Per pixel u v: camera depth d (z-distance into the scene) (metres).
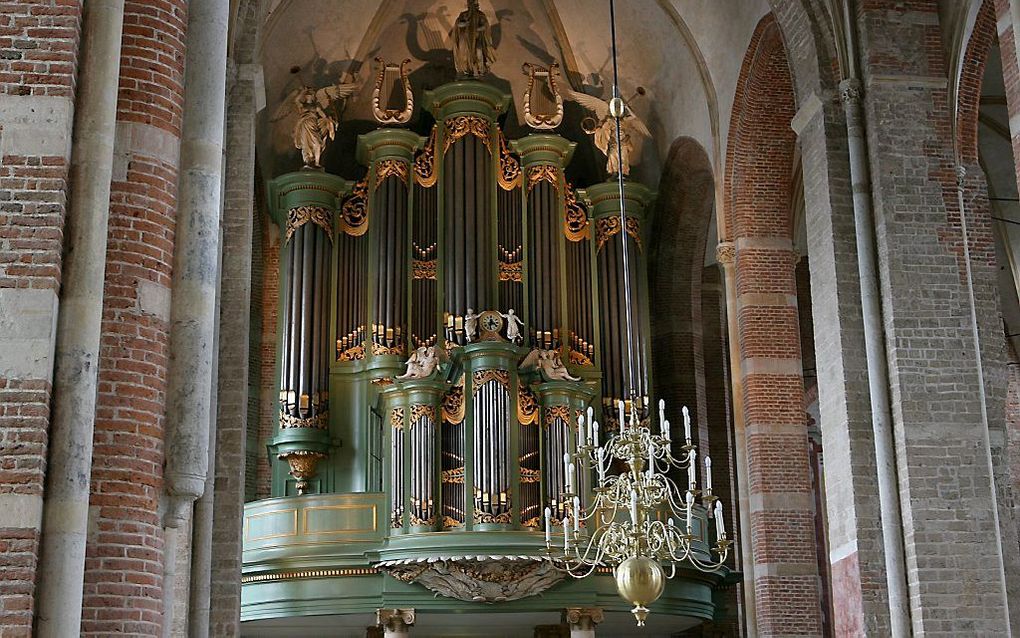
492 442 20.80
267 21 21.36
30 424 8.35
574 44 25.47
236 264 16.52
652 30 23.84
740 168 21.59
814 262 17.64
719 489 25.09
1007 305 26.30
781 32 18.75
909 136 17.02
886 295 16.48
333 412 22.41
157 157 9.70
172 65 9.95
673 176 24.66
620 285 23.50
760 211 21.53
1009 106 14.00
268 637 23.45
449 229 23.05
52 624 8.14
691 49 22.70
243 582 20.89
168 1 10.03
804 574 20.03
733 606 24.23
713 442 25.38
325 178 23.19
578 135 26.23
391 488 20.77
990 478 15.88
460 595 20.23
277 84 24.45
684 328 25.25
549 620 22.08
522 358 21.77
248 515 21.09
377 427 22.17
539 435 21.27
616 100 17.23
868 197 16.98
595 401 22.81
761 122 21.36
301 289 22.64
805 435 20.59
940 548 15.55
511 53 26.14
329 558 20.47
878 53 17.28
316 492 22.08
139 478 9.12
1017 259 25.95
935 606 15.34
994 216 25.77
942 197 16.86
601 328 23.27
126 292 9.36
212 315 9.98
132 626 8.87
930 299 16.45
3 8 9.06
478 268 22.78
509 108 26.27
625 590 14.49
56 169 8.83
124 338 9.28
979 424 16.08
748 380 20.77
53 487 8.38
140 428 9.20
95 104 9.12
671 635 24.55
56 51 9.04
